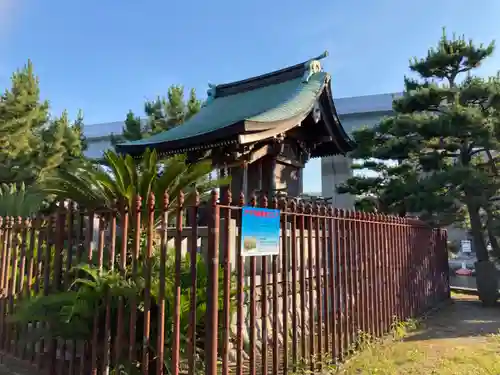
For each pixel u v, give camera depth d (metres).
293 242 4.67
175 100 18.95
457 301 12.95
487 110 12.52
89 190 5.23
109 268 4.22
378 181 15.52
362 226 6.51
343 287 5.62
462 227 15.71
